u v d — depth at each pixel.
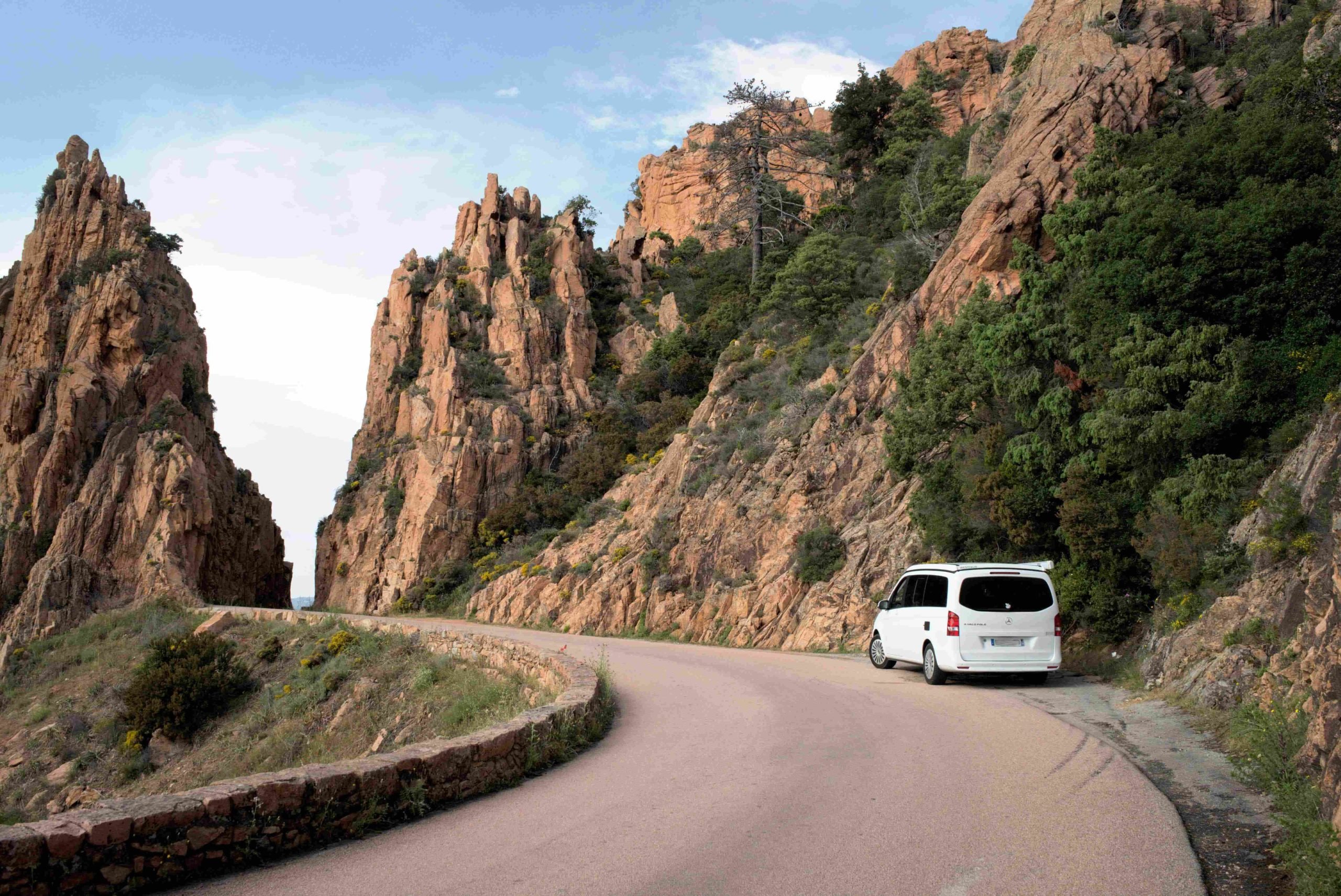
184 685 32.16
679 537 38.38
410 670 27.42
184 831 5.89
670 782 8.70
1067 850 6.15
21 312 69.44
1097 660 16.75
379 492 64.88
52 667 44.94
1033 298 22.47
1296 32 33.06
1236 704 10.50
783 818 7.17
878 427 31.72
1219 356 17.59
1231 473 16.05
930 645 15.80
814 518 31.38
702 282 75.62
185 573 58.25
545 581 44.84
